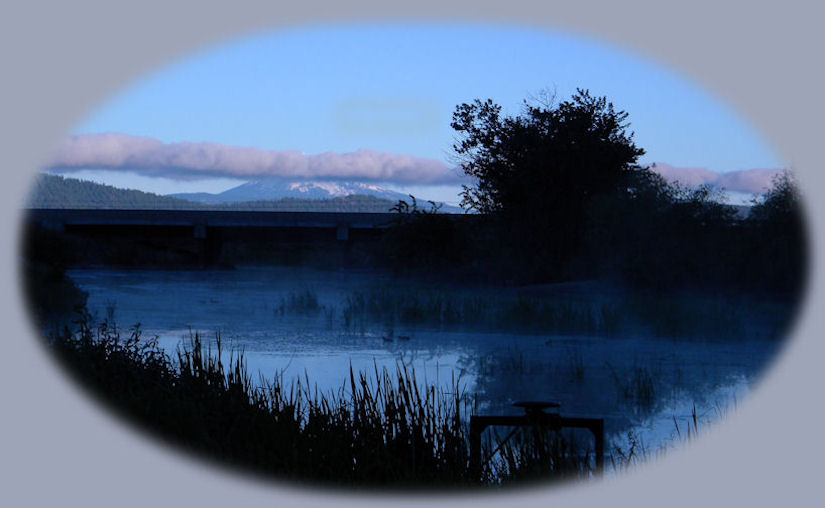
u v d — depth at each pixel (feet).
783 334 68.28
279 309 90.38
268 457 23.62
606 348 60.59
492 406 38.29
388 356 55.21
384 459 23.07
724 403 39.83
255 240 233.76
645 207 106.93
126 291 118.52
